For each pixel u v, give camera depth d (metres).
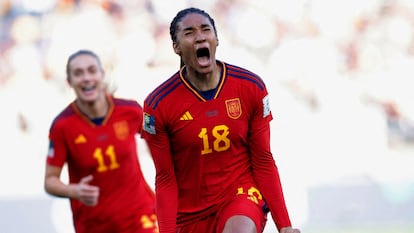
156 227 18.55
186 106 13.75
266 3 46.56
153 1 45.75
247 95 13.89
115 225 18.42
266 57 44.91
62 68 43.53
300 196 34.94
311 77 43.88
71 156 18.31
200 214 14.47
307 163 40.41
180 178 14.45
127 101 18.81
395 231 31.94
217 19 45.78
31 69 43.84
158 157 14.20
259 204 14.21
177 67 43.91
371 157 40.66
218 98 13.80
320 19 45.78
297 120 42.31
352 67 44.38
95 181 18.38
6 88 43.56
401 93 43.16
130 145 18.48
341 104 43.06
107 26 44.69
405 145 41.72
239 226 13.38
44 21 45.12
